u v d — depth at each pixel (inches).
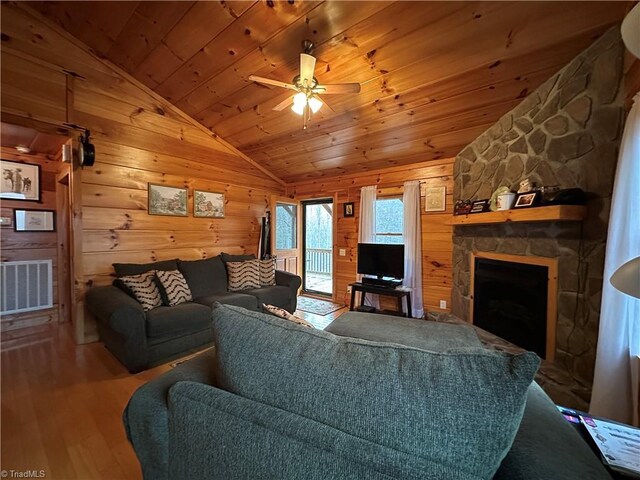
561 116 82.1
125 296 102.1
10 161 131.1
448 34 82.6
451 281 146.6
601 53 70.7
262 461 26.4
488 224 114.6
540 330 87.0
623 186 59.4
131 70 126.7
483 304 116.4
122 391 83.0
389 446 24.0
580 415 40.5
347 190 189.8
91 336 118.7
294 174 206.4
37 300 137.2
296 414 27.8
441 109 114.0
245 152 184.2
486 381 23.1
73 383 87.0
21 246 134.3
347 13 80.2
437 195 151.4
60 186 142.2
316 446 24.7
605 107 69.5
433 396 23.9
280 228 208.5
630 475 29.7
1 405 75.9
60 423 68.9
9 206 131.4
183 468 31.7
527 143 95.8
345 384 26.9
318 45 91.7
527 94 96.5
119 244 128.6
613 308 60.9
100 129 122.0
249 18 87.9
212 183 167.6
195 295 133.3
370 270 163.2
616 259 60.6
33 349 111.2
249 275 154.3
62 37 110.8
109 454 59.6
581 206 72.1
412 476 21.6
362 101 118.0
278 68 106.9
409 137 137.1
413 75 100.2
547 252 85.7
